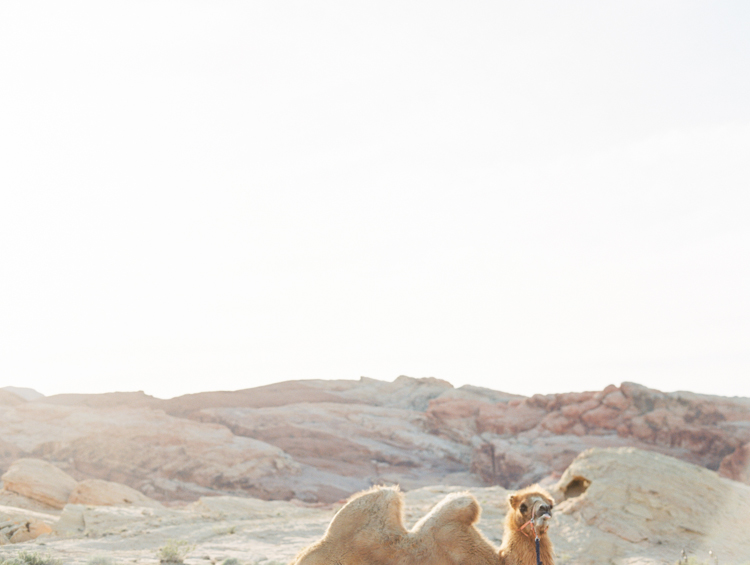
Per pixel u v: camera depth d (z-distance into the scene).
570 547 25.55
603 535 25.69
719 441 77.62
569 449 82.19
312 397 114.00
